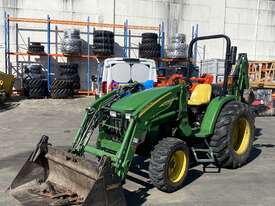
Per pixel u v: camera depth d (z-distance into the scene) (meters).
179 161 5.20
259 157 7.05
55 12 16.88
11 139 8.37
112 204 4.11
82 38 17.33
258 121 11.45
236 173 6.06
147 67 10.65
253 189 5.35
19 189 4.82
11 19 15.78
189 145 6.00
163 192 5.14
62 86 15.15
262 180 5.74
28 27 16.66
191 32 18.56
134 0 17.69
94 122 5.26
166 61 16.97
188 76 6.42
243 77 7.24
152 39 16.58
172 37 17.00
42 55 16.16
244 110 6.23
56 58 16.95
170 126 5.54
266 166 6.48
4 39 16.36
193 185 5.46
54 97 15.21
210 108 6.01
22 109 12.70
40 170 4.98
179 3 18.25
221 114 6.04
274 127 10.41
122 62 10.39
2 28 16.33
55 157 4.80
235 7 18.97
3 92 13.52
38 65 15.56
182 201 4.87
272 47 19.72
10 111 12.27
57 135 8.84
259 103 12.34
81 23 16.42
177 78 6.57
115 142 5.19
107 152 4.99
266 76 14.32
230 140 5.97
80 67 17.19
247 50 19.41
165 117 5.25
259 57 19.61
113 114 5.16
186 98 5.58
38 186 4.85
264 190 5.32
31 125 10.03
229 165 6.16
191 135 5.65
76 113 12.12
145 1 17.83
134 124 4.77
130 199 4.91
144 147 5.47
